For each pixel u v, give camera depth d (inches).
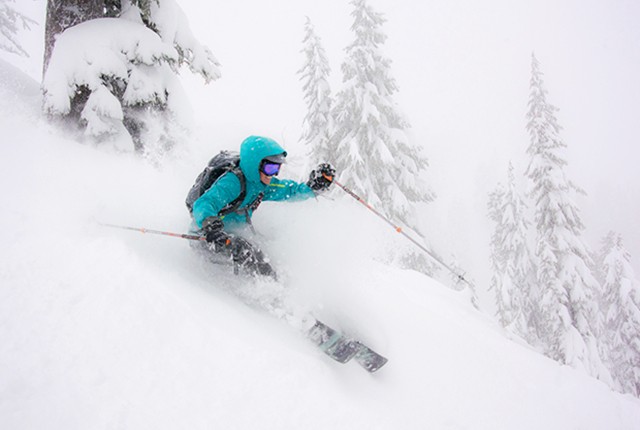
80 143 187.3
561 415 121.0
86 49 184.7
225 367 81.7
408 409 99.0
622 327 709.9
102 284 92.0
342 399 88.3
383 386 105.0
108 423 65.3
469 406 110.7
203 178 129.4
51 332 78.3
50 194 129.2
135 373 74.9
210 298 106.2
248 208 136.1
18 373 69.1
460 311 195.3
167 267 113.1
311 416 79.7
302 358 94.7
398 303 158.6
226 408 74.3
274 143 128.0
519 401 120.4
